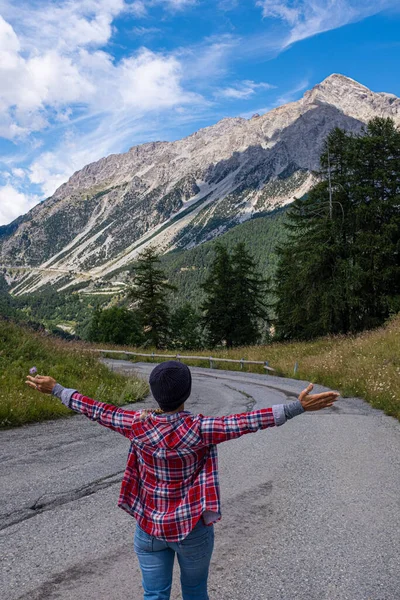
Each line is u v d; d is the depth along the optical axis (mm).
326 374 20438
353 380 16875
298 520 4992
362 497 5707
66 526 4758
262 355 32031
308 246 35969
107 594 3465
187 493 2387
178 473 2398
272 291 45094
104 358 37844
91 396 13555
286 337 43781
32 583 3615
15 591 3490
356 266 33500
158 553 2414
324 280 36000
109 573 3797
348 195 36938
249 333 54031
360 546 4355
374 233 34656
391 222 34000
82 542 4379
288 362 26828
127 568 3887
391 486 6121
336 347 26578
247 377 24703
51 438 8875
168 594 2445
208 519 2354
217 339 55250
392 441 8828
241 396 16484
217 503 2344
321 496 5754
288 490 5996
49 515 5043
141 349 40656
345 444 8625
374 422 10898
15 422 10164
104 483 6152
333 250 34375
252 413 2404
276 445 8594
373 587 3619
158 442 2391
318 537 4559
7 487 5930
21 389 12023
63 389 2639
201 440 2387
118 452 7832
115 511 5191
